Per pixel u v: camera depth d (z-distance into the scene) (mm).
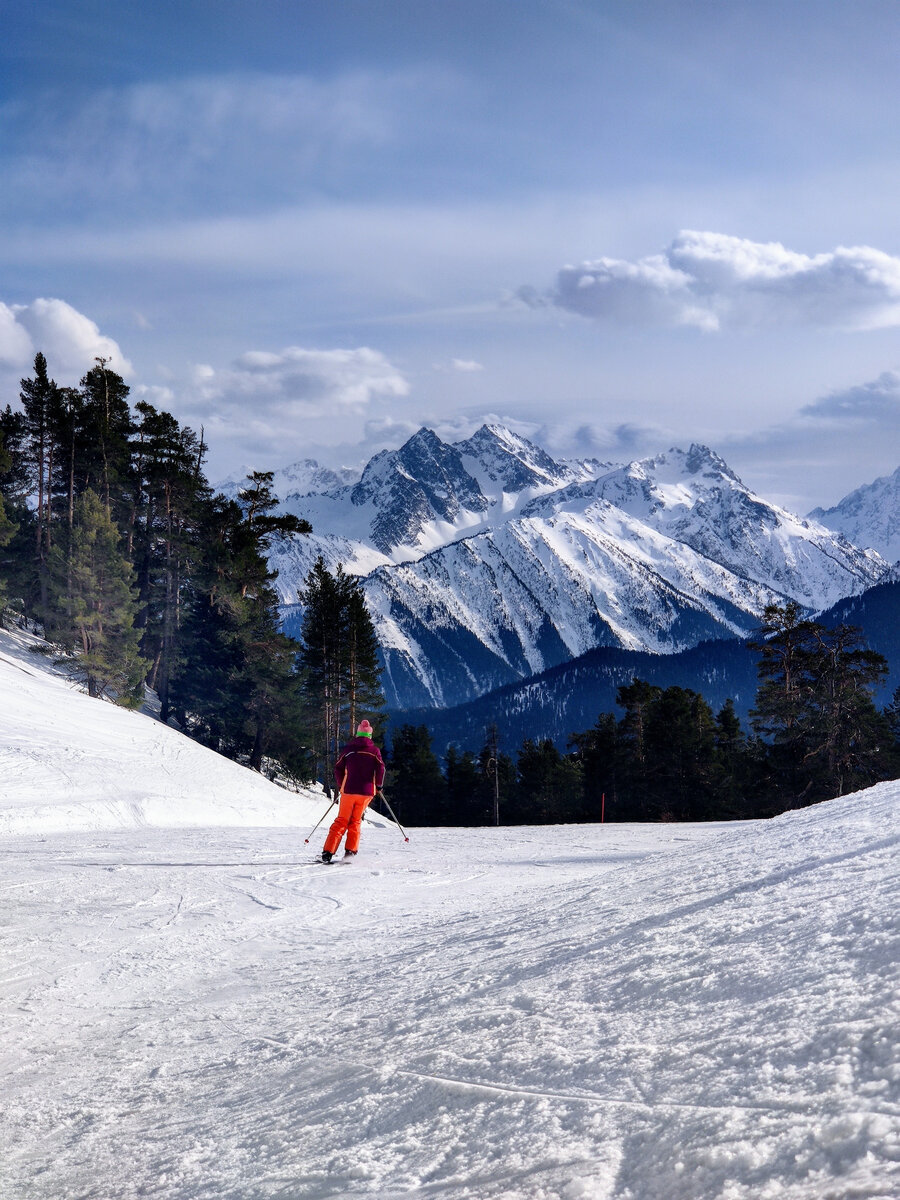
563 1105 1663
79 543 43719
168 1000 4852
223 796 25531
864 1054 1361
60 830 18500
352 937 6312
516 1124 1658
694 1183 1158
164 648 54906
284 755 55312
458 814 81938
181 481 55469
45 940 6570
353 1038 3066
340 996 4137
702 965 2309
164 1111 2842
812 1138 1146
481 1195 1384
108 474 54500
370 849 13812
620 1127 1456
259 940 6469
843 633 54344
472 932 5062
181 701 55750
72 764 24109
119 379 58250
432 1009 3076
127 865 10984
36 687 34500
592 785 71625
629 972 2518
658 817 65000
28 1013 4715
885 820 3955
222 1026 4043
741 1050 1587
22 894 8711
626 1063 1761
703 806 63406
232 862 11383
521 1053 2098
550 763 74500
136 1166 2295
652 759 66375
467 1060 2209
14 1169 2529
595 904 4434
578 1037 2074
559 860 12242
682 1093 1503
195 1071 3303
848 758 53281
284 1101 2502
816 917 2367
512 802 77500
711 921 2832
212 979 5301
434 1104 1970
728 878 3633
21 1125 2986
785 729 55375
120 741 29234
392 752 84688
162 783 24719
